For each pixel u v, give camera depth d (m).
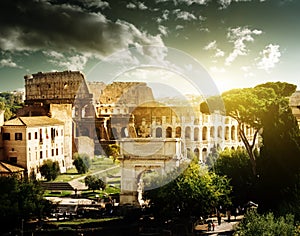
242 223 40.09
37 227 56.44
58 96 148.88
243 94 77.50
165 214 53.88
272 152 54.06
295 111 86.69
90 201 74.12
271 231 36.19
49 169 98.19
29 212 56.66
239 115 75.25
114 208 61.41
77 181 92.62
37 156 104.06
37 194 60.41
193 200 54.03
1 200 55.12
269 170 53.62
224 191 57.50
